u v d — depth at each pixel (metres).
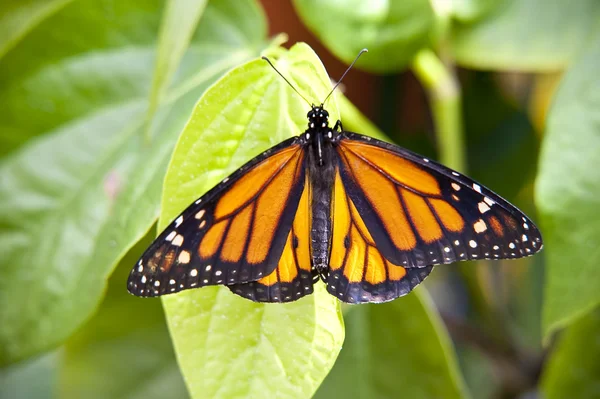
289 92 0.48
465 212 0.48
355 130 0.51
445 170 0.48
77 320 0.51
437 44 0.52
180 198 0.47
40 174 0.52
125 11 0.52
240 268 0.47
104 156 0.52
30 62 0.51
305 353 0.47
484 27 0.52
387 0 0.51
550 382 0.53
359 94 0.58
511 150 0.58
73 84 0.52
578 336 0.52
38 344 0.51
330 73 0.57
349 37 0.52
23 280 0.51
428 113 0.58
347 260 0.49
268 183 0.48
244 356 0.47
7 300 0.51
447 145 0.54
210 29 0.51
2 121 0.52
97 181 0.51
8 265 0.51
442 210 0.48
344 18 0.52
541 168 0.50
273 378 0.47
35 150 0.52
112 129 0.52
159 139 0.50
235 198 0.47
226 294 0.47
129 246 0.47
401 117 0.58
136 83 0.52
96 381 0.54
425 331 0.52
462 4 0.52
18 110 0.52
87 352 0.54
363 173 0.49
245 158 0.48
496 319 0.56
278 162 0.48
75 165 0.52
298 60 0.48
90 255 0.51
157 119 0.51
